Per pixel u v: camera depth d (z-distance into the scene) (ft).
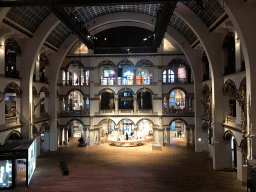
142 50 111.24
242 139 56.44
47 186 54.19
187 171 66.95
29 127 75.10
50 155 89.45
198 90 95.81
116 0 44.80
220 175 63.52
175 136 133.90
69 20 60.03
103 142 116.88
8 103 96.73
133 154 89.92
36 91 87.61
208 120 84.99
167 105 109.70
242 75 56.95
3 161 52.54
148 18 98.43
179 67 125.49
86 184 55.52
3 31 65.00
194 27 71.20
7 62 99.30
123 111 112.47
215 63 70.74
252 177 44.24
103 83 120.98
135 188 52.65
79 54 109.60
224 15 58.44
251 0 49.44
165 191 50.90
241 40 51.16
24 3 45.65
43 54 95.81
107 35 123.13
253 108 49.39
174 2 46.88
